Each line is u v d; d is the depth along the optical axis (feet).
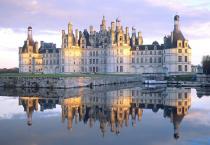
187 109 227.81
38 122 182.09
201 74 536.42
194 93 351.87
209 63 570.05
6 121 184.96
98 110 224.33
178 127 167.02
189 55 637.71
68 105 249.55
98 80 494.59
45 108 234.17
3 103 261.24
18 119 191.62
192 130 159.63
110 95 328.90
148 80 563.07
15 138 146.41
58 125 173.68
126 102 268.41
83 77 458.91
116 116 200.23
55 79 421.59
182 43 635.25
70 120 188.14
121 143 137.18
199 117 195.00
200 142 137.39
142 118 193.06
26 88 419.95
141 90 396.16
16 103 261.44
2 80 447.83
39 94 338.34
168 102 267.59
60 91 377.50
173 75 607.37
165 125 172.14
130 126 170.50
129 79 600.80
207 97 307.99
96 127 168.55
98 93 352.90
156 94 340.18
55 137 147.95
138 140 141.69
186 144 134.92
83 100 282.77
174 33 648.38
